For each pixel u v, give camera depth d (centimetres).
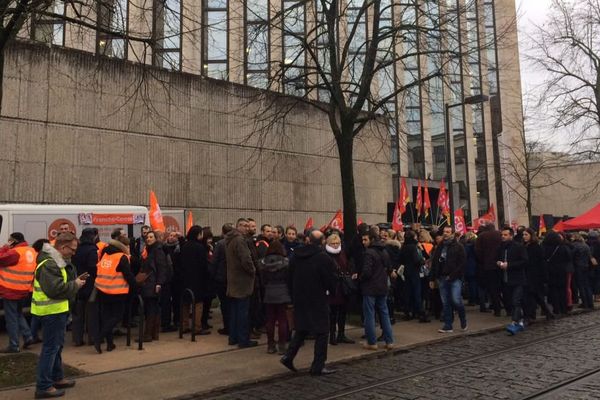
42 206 1108
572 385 637
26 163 1500
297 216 2131
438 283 1080
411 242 1157
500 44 1736
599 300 1559
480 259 1227
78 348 863
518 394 599
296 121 2153
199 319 1012
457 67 1539
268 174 2056
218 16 2270
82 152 1608
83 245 883
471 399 582
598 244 1527
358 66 1812
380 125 2159
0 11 697
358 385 654
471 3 1424
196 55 2080
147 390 623
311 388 643
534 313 1157
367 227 941
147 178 1742
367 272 848
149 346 877
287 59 1622
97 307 835
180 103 1833
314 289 704
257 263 938
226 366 739
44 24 1014
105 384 647
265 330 1001
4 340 946
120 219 1227
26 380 661
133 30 973
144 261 933
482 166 3875
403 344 901
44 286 586
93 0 873
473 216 3728
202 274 989
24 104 1506
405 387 638
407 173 3375
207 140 1900
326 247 879
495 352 845
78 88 1608
